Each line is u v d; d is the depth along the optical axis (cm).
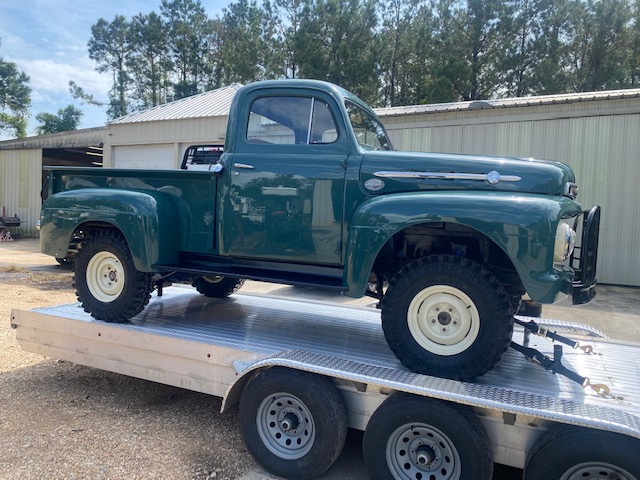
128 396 407
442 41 2588
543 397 259
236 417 372
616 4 2383
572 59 2511
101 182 421
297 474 286
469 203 283
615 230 989
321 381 285
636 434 219
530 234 269
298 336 379
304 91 353
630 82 2383
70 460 301
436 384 266
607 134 982
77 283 405
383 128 442
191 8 4212
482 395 254
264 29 3120
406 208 294
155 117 1505
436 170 319
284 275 357
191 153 542
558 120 1017
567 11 2428
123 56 4484
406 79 2803
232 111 372
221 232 368
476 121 1084
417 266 299
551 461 234
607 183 988
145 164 1534
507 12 2466
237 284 524
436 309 296
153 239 369
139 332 366
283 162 351
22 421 353
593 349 366
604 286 980
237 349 332
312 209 342
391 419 266
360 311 482
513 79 2495
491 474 256
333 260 339
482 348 282
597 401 266
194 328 388
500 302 281
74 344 397
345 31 2495
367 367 291
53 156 2077
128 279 384
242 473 296
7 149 1944
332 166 339
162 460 306
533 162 310
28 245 1636
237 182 362
